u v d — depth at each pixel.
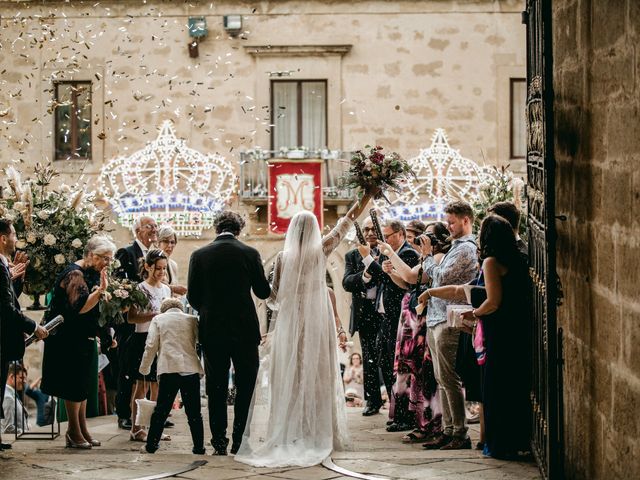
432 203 22.36
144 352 9.23
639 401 5.39
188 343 9.05
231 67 22.38
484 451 8.16
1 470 7.79
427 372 9.36
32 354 21.39
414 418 9.91
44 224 10.66
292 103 22.53
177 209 22.30
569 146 7.01
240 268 8.91
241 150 22.39
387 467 7.74
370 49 22.39
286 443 8.45
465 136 22.38
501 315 7.89
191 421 9.01
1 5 21.81
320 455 8.30
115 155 22.25
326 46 22.30
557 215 7.37
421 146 22.44
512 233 7.95
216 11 22.28
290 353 8.62
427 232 9.77
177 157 22.25
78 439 9.40
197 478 7.48
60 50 21.97
